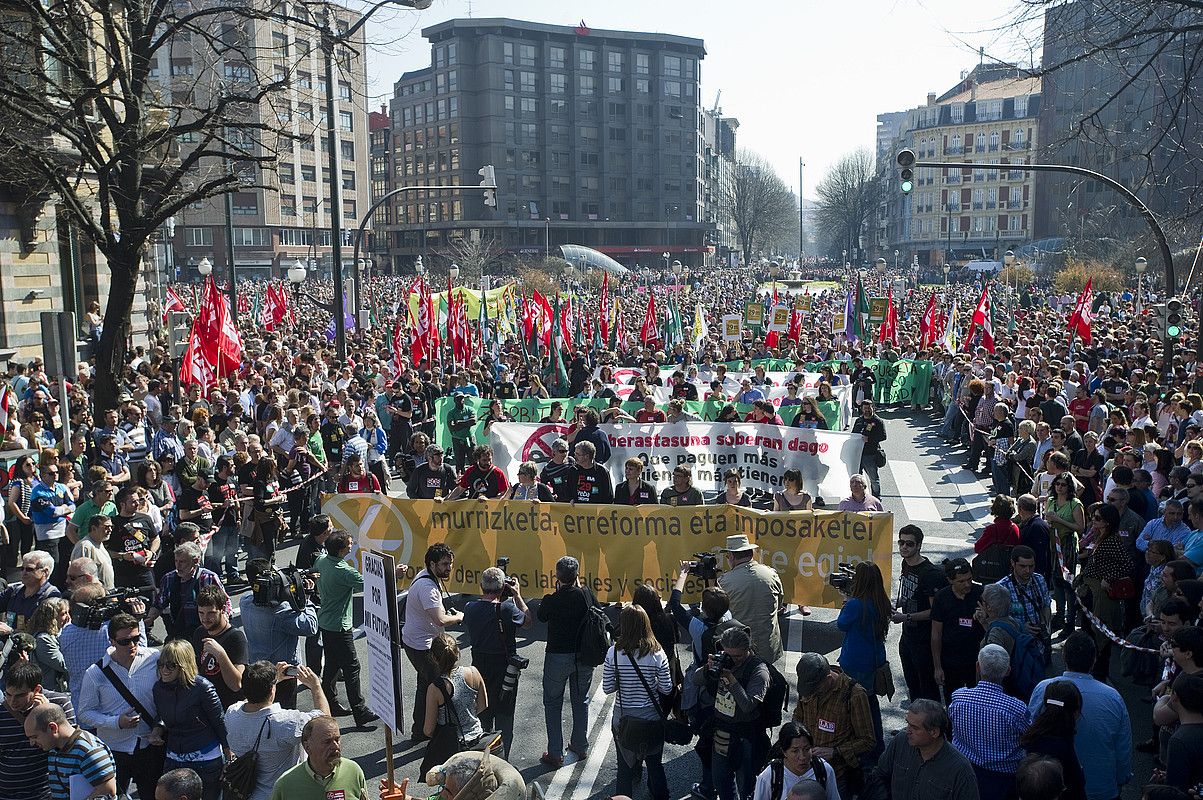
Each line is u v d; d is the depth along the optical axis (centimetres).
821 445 1416
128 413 1460
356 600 1148
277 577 788
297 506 1442
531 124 11450
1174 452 1341
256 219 8744
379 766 779
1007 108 11212
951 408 2284
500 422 1562
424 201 11881
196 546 851
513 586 774
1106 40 1298
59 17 1593
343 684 942
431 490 1268
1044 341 2773
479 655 758
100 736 630
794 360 2575
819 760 547
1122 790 728
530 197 11519
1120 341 2688
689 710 661
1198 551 866
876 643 727
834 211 13788
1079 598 928
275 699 599
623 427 1462
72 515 1101
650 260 12206
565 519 1073
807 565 1025
